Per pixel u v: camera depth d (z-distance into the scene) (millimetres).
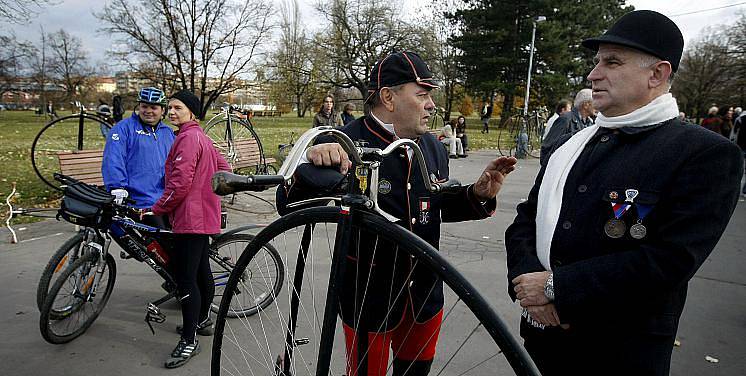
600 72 1464
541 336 1556
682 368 2941
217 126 13234
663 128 1376
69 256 3348
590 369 1434
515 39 32375
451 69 37688
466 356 3037
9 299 3746
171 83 35156
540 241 1525
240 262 1559
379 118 1762
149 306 3111
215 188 1179
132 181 3439
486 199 1841
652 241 1293
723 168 1232
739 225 6625
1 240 5129
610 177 1388
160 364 2928
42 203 6883
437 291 1852
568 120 6621
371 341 1711
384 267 1679
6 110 49438
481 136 24562
